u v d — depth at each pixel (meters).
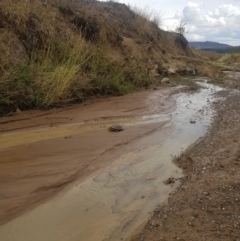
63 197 3.92
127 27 17.45
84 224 3.41
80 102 8.41
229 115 8.11
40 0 11.43
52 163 4.77
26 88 7.30
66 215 3.56
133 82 11.48
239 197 3.79
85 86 8.88
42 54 8.79
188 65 18.70
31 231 3.26
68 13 11.80
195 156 5.29
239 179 4.28
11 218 3.44
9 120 6.47
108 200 3.91
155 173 4.71
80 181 4.33
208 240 3.00
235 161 4.95
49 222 3.42
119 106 8.47
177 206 3.72
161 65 16.05
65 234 3.23
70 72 8.17
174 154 5.46
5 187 4.02
